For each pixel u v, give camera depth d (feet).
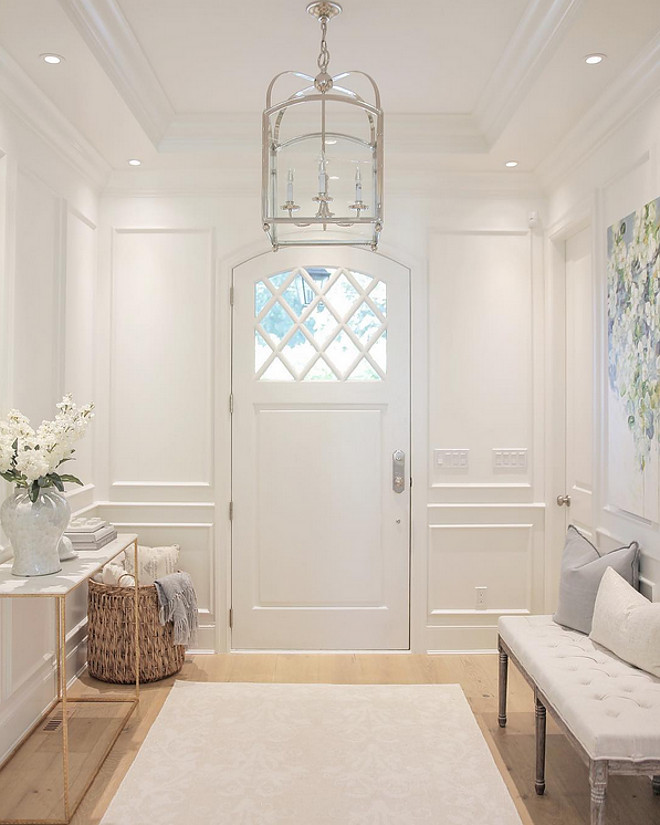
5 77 9.07
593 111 10.42
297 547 13.46
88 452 12.98
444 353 13.52
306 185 7.67
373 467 13.50
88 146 11.85
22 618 9.77
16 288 9.75
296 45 9.76
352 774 8.80
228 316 13.44
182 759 9.16
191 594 12.09
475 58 10.10
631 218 9.77
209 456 13.42
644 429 9.35
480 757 9.23
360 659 13.02
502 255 13.53
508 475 13.52
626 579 9.41
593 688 7.57
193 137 12.31
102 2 8.44
